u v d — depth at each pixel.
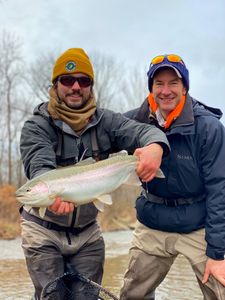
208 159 1.41
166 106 1.42
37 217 1.32
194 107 1.47
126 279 1.63
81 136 1.33
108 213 8.34
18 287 2.32
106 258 3.45
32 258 1.30
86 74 1.32
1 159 12.24
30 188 1.10
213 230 1.40
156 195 1.50
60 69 1.31
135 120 1.51
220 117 1.53
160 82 1.42
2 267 3.04
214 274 1.39
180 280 2.43
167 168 1.44
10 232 5.86
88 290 1.29
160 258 1.56
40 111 1.32
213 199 1.41
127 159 1.21
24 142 1.28
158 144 1.23
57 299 1.25
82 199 1.15
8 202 6.88
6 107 11.94
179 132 1.40
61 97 1.32
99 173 1.17
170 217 1.48
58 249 1.32
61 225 1.32
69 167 1.15
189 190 1.46
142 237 1.57
